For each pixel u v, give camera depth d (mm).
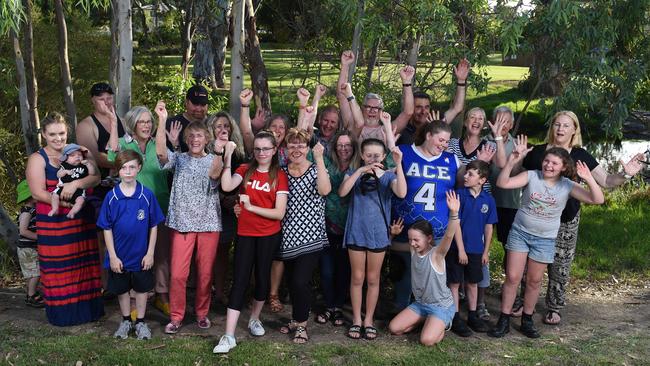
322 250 5719
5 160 9281
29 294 6199
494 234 8977
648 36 8516
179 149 6156
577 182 5840
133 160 5258
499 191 6344
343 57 6715
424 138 5770
